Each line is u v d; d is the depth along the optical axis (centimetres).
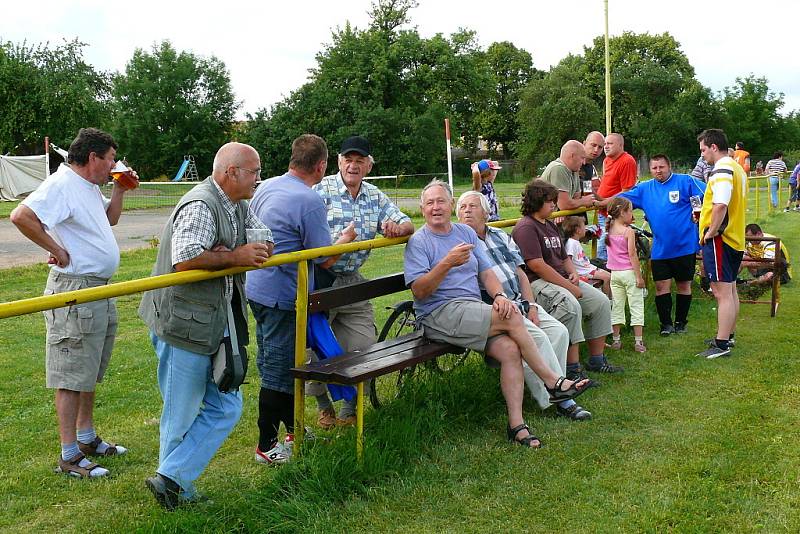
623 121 5969
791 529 326
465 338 441
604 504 353
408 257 461
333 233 477
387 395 509
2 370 602
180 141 5950
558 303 532
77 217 388
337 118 5541
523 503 355
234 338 340
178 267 322
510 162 6216
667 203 671
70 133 4925
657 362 598
